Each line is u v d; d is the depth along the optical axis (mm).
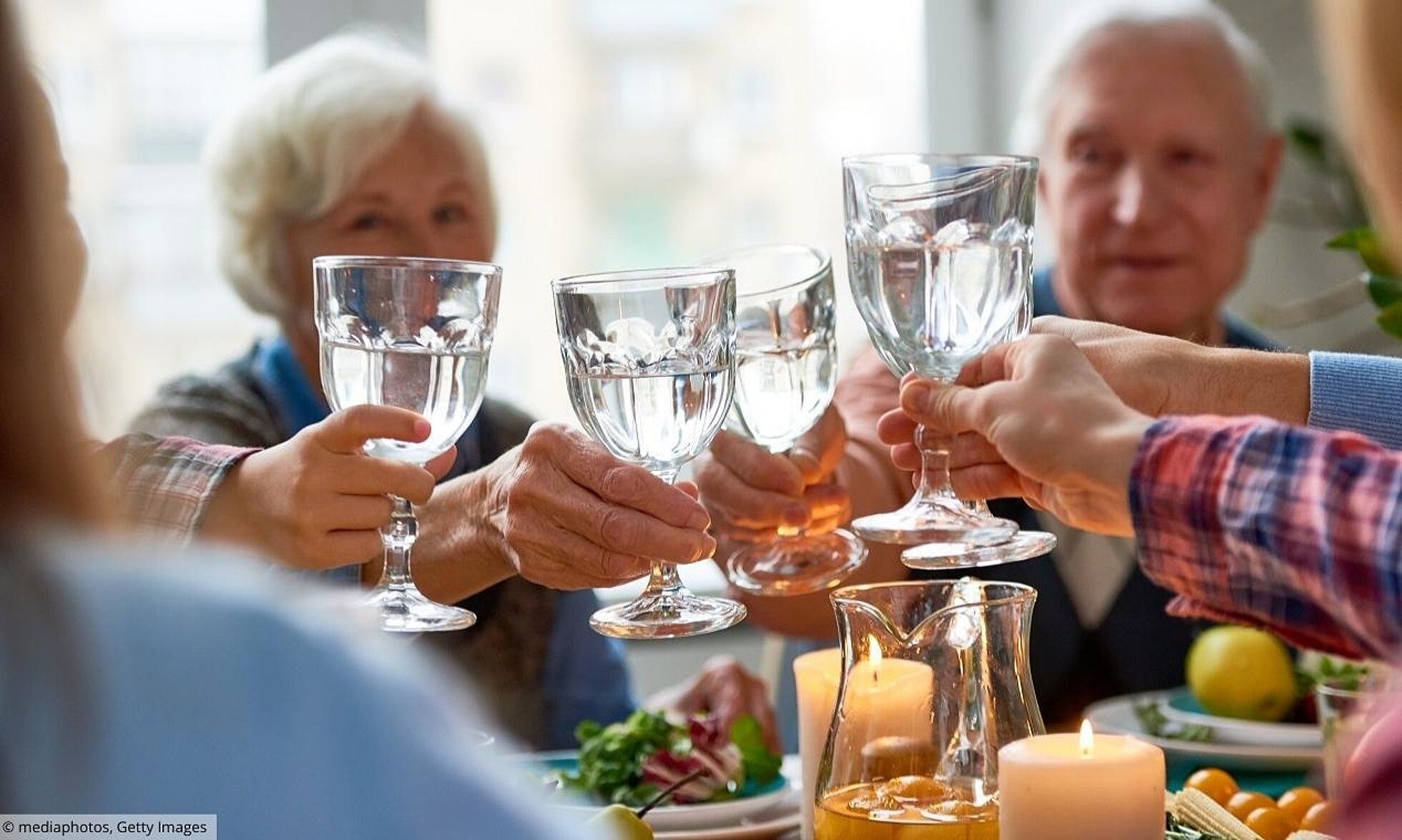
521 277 2723
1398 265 663
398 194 1934
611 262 2758
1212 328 2299
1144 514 764
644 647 2682
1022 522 2000
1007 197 944
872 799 874
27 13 460
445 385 943
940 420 937
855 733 888
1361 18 611
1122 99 2184
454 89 2072
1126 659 1962
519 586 1859
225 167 1961
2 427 447
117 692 424
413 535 982
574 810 1062
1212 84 2189
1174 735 1522
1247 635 1652
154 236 2492
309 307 1946
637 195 2762
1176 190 2188
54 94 672
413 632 889
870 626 884
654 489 950
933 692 880
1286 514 708
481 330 949
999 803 856
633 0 2730
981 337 954
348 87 1923
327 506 964
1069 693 1977
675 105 2760
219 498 1001
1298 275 2754
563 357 957
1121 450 780
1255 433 738
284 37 2543
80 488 461
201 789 425
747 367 1072
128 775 421
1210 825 1003
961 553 905
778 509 1161
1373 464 696
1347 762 1027
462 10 2680
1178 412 1039
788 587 1094
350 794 435
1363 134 631
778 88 2811
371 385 940
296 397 1911
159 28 2488
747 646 2721
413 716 454
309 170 1911
